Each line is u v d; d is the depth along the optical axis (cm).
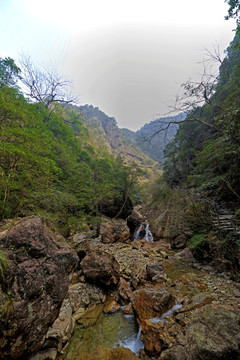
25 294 228
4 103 408
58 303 279
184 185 1538
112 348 327
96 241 1095
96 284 550
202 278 599
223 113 731
